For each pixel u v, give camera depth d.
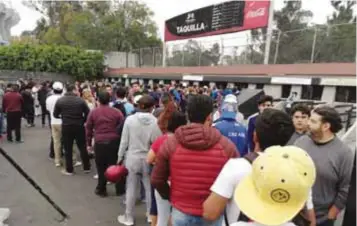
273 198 1.41
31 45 30.98
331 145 2.63
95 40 35.94
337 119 2.61
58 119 7.04
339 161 2.57
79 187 5.86
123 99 6.49
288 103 8.95
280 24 28.98
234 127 3.54
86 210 4.84
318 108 2.72
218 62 20.03
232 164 1.95
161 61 26.12
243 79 16.56
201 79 19.45
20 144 9.62
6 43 39.59
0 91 10.64
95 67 31.59
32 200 5.18
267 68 15.87
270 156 1.45
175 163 2.47
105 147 5.20
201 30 23.45
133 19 37.56
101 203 5.13
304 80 13.27
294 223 1.63
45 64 29.94
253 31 20.38
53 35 43.38
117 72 29.86
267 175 1.40
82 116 6.47
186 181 2.44
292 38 15.60
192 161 2.42
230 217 1.96
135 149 4.24
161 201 3.44
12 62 29.92
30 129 12.60
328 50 13.84
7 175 6.46
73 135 6.46
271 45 16.67
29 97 13.02
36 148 9.09
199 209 2.43
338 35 13.47
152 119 4.24
